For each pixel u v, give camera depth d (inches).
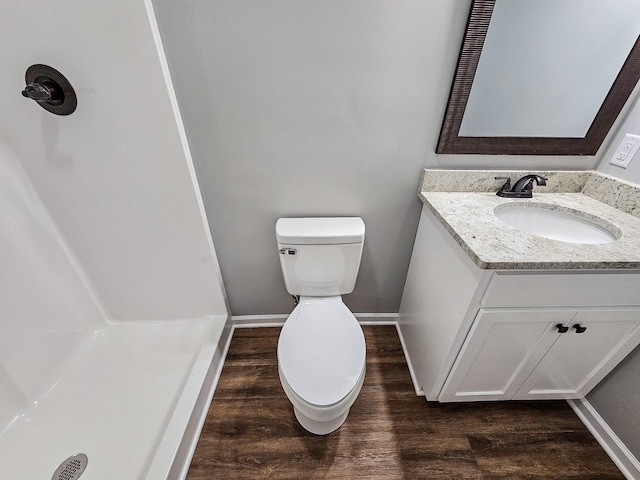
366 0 34.9
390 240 55.2
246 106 41.1
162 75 36.3
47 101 35.9
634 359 40.9
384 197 50.2
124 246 50.7
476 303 34.4
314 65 38.7
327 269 49.0
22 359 44.9
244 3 34.5
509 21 36.0
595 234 41.6
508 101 41.4
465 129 43.3
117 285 55.4
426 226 48.3
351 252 47.3
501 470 42.9
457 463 43.6
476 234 34.9
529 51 38.0
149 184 44.4
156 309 58.7
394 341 63.7
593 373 42.8
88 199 45.5
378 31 36.7
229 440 45.8
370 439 46.1
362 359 39.2
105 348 55.7
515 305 34.3
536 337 37.7
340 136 44.0
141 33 33.6
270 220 51.6
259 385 54.1
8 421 43.3
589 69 39.6
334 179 47.9
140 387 49.3
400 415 49.4
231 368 57.3
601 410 46.3
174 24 35.3
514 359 40.3
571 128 44.0
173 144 41.1
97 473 38.9
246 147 44.3
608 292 33.6
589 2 35.6
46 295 48.4
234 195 48.7
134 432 43.3
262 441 45.7
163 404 46.9
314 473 42.2
